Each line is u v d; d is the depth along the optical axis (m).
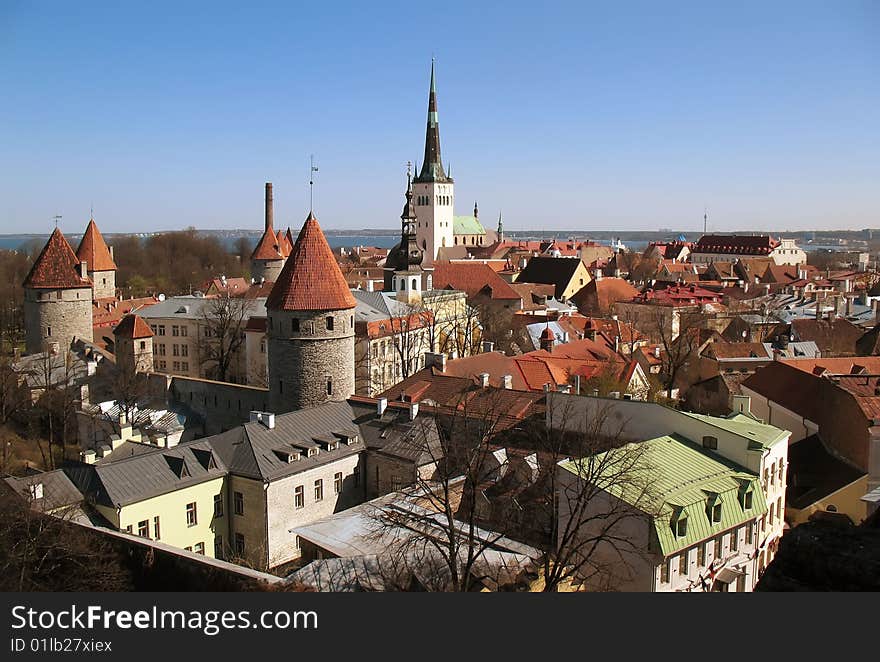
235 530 56.09
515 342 105.69
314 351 70.44
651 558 38.00
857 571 18.61
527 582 38.56
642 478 40.28
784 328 106.88
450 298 124.00
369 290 120.50
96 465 51.59
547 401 53.91
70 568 40.22
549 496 44.03
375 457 59.75
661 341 111.75
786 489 56.19
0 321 156.75
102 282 152.50
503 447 51.38
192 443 56.44
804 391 64.94
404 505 47.31
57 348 108.75
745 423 50.59
